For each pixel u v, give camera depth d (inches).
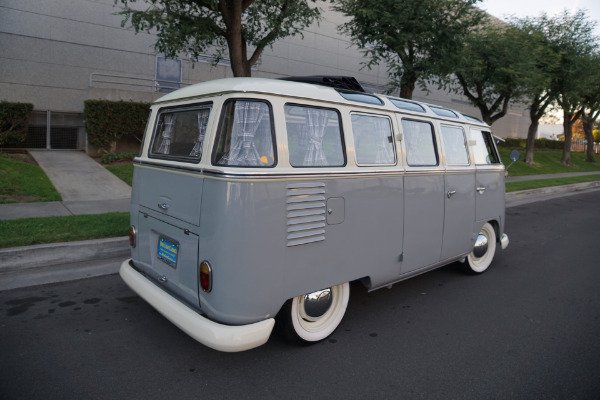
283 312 130.9
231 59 346.0
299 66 767.1
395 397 115.8
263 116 115.6
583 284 217.5
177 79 648.4
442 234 181.9
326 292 141.5
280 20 364.8
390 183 151.9
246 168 110.7
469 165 197.6
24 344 136.5
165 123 144.6
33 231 225.6
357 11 460.1
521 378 127.2
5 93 530.0
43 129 563.5
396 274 161.3
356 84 165.2
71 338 141.5
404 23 434.6
